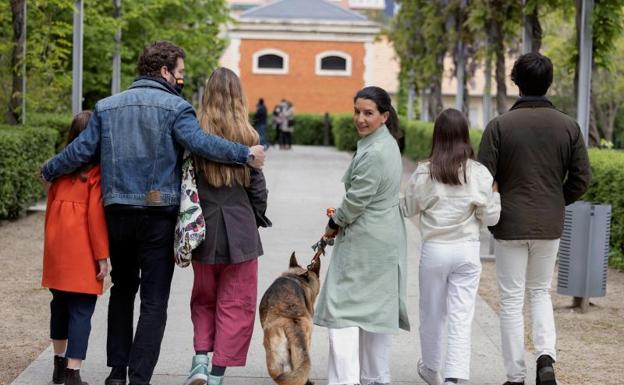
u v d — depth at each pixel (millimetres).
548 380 7852
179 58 7656
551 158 7918
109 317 7715
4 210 17000
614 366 9211
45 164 7555
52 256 7500
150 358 7379
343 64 60188
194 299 7812
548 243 7984
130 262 7672
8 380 8273
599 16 16578
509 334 8062
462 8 27094
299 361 7023
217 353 7570
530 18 18781
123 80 28391
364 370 7867
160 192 7285
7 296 11656
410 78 39062
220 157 7262
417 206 7812
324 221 19250
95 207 7449
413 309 11250
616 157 15133
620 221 14125
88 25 25109
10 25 21641
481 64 29516
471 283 7766
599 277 11391
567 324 10961
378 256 7562
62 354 8000
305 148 50688
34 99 21906
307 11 60125
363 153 7480
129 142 7305
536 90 8086
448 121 7695
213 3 32656
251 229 7598
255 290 7742
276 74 59875
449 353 7656
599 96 41469
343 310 7535
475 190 7645
